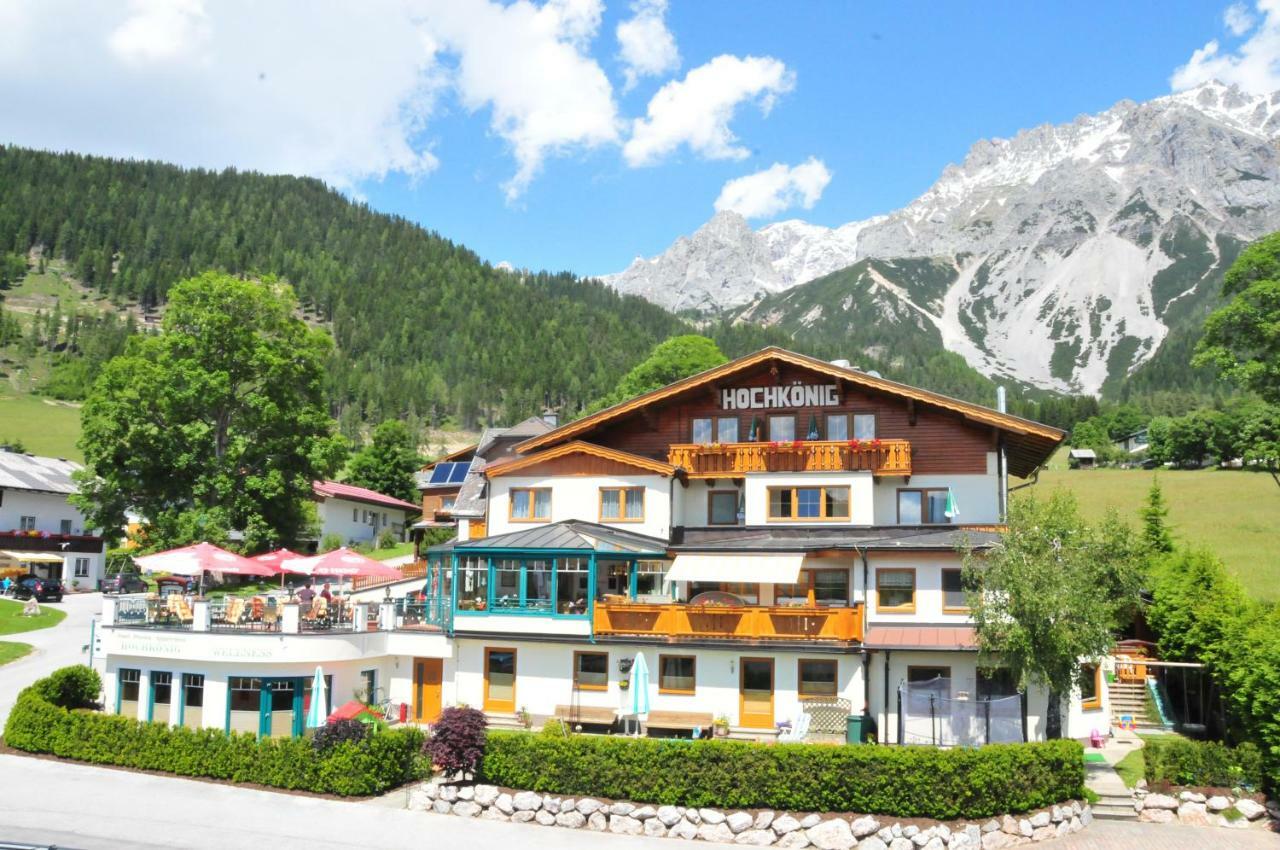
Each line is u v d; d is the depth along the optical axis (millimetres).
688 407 47469
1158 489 56688
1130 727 40094
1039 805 30234
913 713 35875
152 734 34812
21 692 38188
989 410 42812
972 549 37844
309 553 94375
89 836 27453
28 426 198125
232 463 71312
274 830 28656
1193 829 30500
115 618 40250
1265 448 70062
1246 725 32969
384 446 127438
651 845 28953
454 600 41562
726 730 38219
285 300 75500
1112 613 35219
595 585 40625
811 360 45531
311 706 36094
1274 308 58438
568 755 31375
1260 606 36844
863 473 43656
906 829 28750
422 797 31719
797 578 38625
